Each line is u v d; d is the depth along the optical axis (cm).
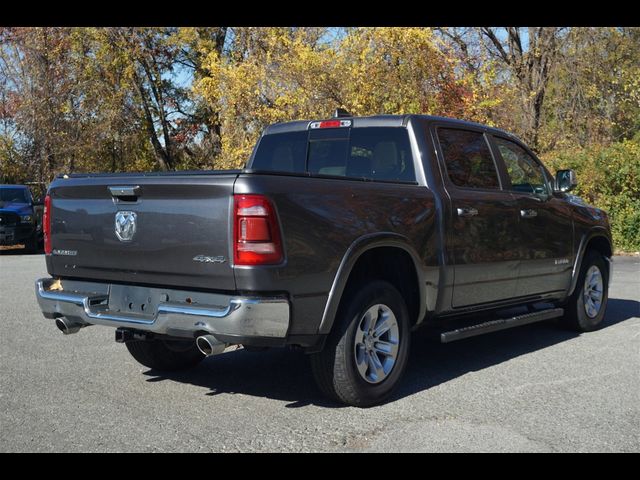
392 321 517
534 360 649
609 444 432
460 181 604
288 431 453
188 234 458
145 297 489
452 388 554
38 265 1527
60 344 704
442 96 1791
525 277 662
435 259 554
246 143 1881
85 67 2886
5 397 525
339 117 640
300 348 480
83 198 518
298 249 452
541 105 2586
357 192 500
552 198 712
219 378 588
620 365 628
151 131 3148
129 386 559
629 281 1223
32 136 2738
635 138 2580
